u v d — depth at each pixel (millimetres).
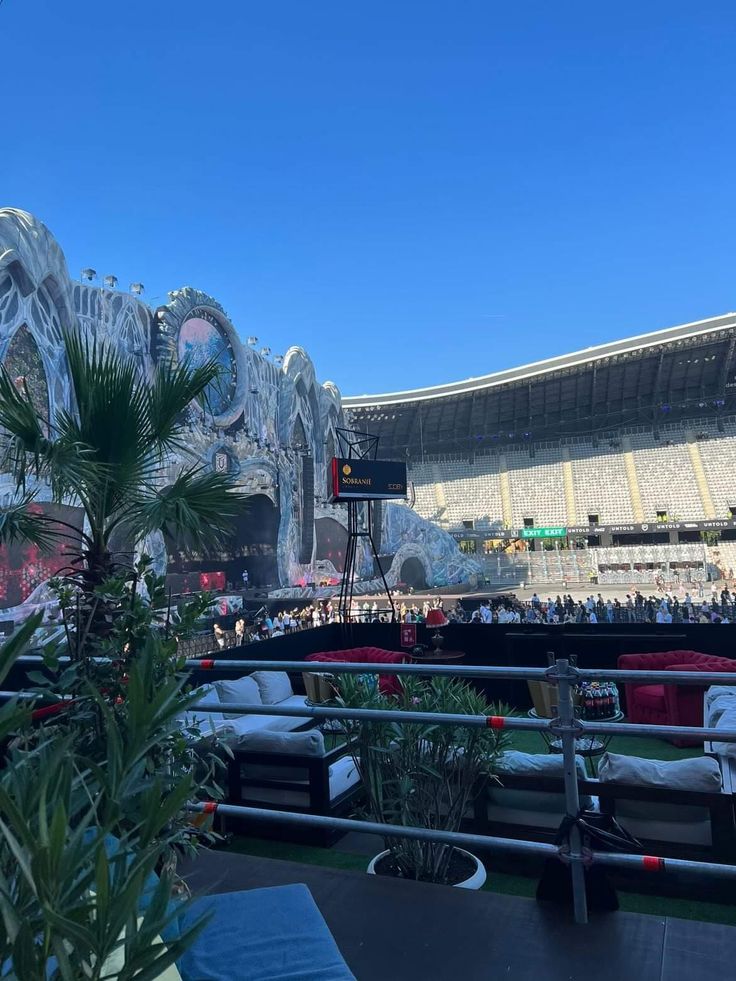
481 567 60250
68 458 3998
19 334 20062
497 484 75938
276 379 37500
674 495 66500
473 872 3912
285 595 34875
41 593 19172
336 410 45562
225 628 24594
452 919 2617
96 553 4168
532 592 53125
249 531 37188
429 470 81250
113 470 4223
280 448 36969
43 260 20703
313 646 12164
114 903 999
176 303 27703
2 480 15539
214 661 3238
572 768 2631
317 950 2197
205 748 4098
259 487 34406
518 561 60906
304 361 41188
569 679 2623
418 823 3904
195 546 4727
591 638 10492
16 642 1233
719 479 66562
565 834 2623
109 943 979
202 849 3377
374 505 48219
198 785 3006
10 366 19625
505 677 2705
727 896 3975
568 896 2680
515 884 4238
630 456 73250
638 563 57500
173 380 4445
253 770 5496
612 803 4277
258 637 21859
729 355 67875
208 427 30016
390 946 2439
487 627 11102
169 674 2963
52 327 21422
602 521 67188
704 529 60781
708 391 73938
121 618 3305
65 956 916
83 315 23141
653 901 4039
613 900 2645
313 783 5215
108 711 1570
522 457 79625
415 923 2594
